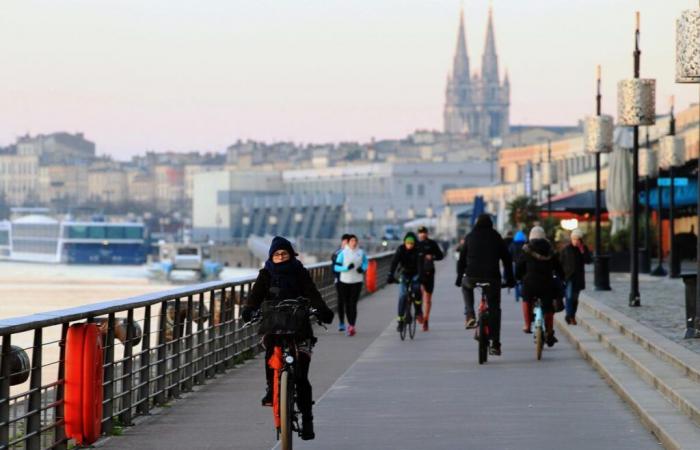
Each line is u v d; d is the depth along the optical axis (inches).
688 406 1723.7
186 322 2233.0
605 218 7573.8
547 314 2832.2
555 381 2332.7
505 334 3462.1
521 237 4950.8
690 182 7327.8
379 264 6732.3
